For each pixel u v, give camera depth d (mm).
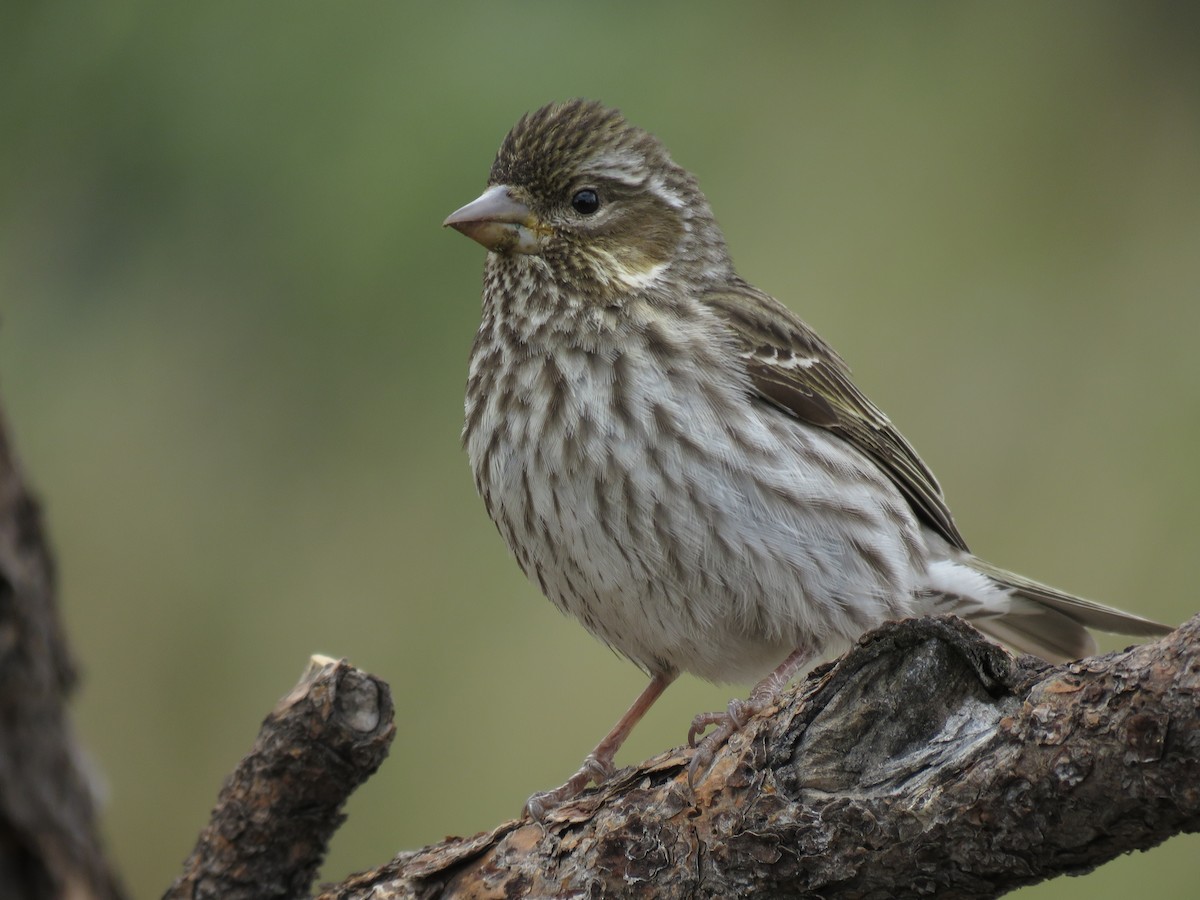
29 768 4812
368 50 10250
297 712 7297
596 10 11039
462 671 12602
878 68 13086
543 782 12422
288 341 10680
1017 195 13148
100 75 10234
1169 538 12578
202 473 11516
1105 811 5582
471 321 10523
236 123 10195
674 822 6566
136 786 12000
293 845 7438
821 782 6234
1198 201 13172
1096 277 13211
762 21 12477
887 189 13117
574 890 6715
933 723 6137
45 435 11070
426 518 12133
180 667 12055
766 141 12453
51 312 10555
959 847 5914
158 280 10484
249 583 12117
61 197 10391
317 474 11586
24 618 4836
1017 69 13188
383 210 10078
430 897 7047
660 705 12812
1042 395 13039
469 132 10133
